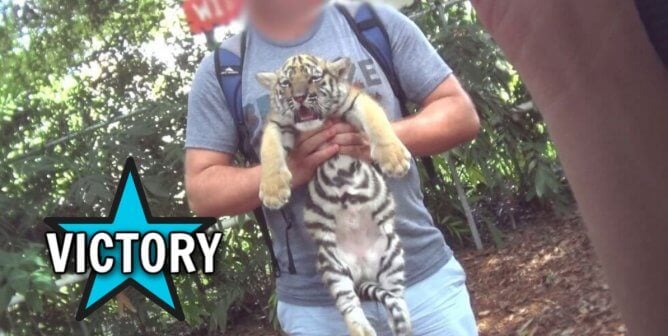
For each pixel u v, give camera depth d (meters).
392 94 1.63
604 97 0.75
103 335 4.27
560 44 0.76
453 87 1.66
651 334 0.77
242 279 4.39
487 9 0.79
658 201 0.74
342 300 1.57
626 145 0.75
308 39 1.58
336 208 1.57
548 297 3.67
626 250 0.76
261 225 1.68
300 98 1.53
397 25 1.63
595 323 3.27
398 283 1.59
